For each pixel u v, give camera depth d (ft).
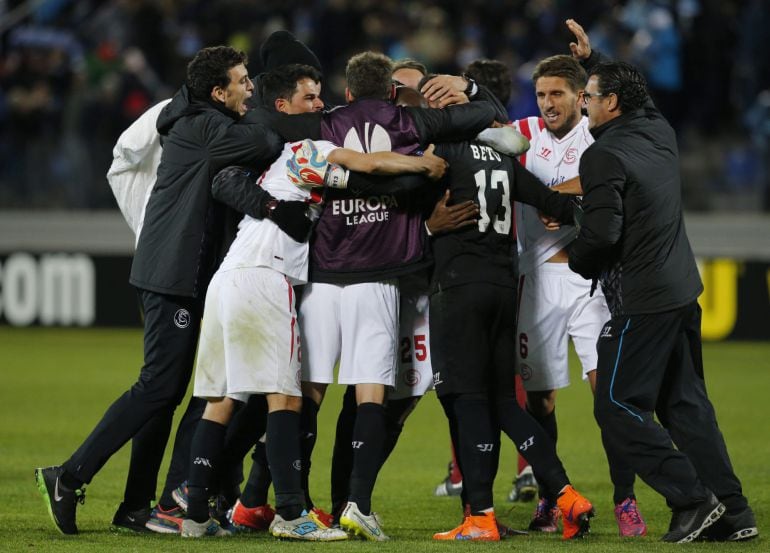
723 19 180.34
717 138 172.76
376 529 60.18
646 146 59.72
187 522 61.21
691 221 167.22
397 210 61.62
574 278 70.13
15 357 149.28
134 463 63.93
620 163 58.80
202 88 63.57
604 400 60.08
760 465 87.86
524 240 70.79
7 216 180.86
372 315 61.57
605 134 60.54
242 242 61.26
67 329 176.14
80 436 99.81
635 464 59.52
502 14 191.62
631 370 59.72
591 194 59.06
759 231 165.07
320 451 95.30
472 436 61.16
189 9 197.88
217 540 60.44
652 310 59.41
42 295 177.27
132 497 63.93
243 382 59.82
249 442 64.34
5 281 177.78
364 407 61.16
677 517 59.93
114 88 183.21
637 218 59.16
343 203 61.21
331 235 61.57
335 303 61.98
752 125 176.55
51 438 98.73
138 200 68.39
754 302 160.97
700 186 168.45
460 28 195.52
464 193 61.87
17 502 73.20
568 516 60.85
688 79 180.04
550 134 71.77
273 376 59.93
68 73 196.65
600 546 58.59
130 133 67.41
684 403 61.41
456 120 62.13
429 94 66.69
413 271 61.93
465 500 65.46
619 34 181.78
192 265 62.23
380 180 60.13
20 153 180.55
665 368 60.49
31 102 189.16
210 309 61.21
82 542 60.08
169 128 63.98
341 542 59.16
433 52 183.11
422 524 68.90
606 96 60.70
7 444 96.02
